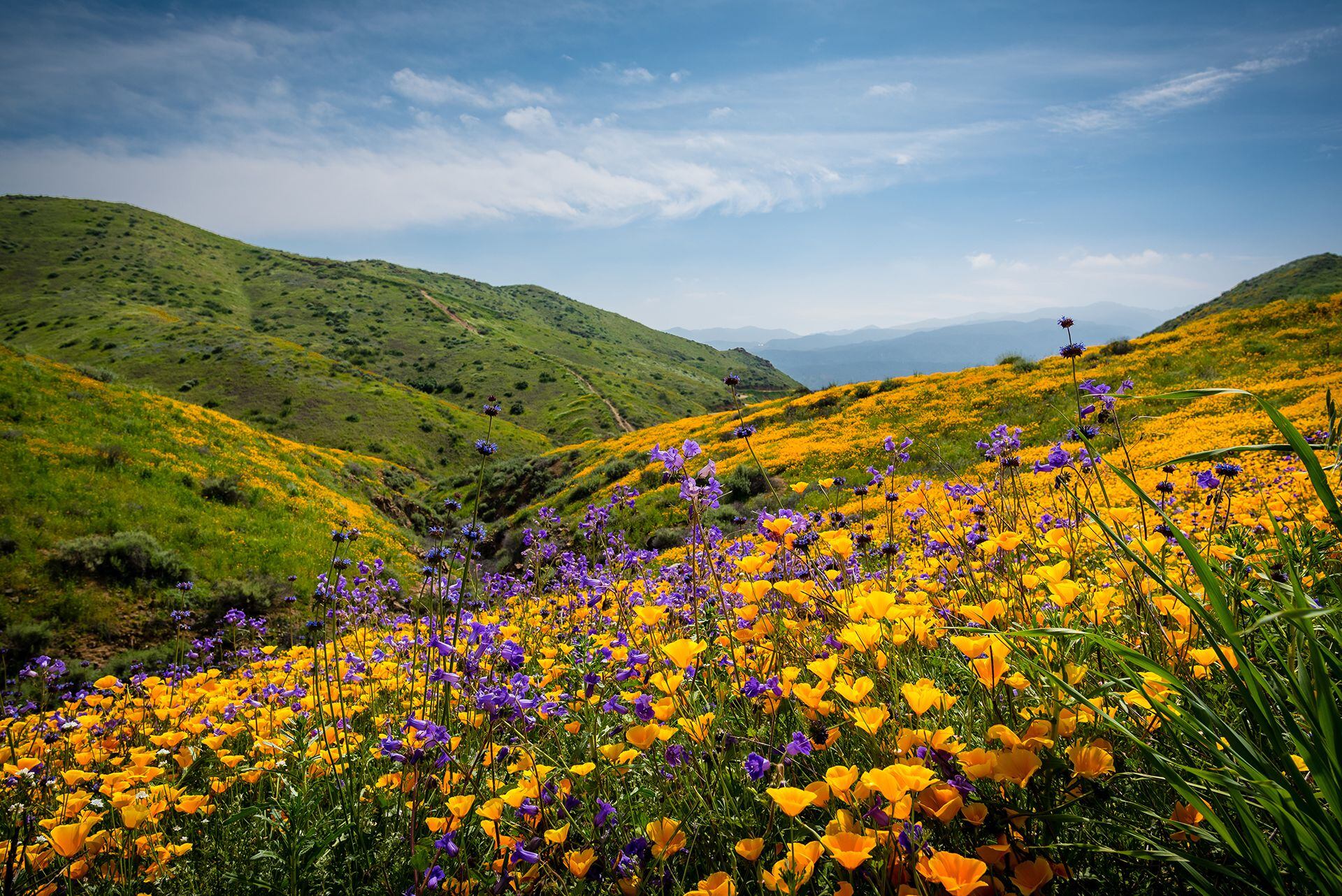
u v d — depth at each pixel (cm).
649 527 1661
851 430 2375
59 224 15838
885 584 292
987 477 720
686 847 149
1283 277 15425
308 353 8631
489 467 4097
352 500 2600
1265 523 309
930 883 118
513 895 148
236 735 331
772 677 204
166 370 7775
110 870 198
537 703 220
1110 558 235
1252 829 99
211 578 1486
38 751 347
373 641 493
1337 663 98
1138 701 135
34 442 1712
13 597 1244
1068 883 120
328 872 180
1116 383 2047
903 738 141
